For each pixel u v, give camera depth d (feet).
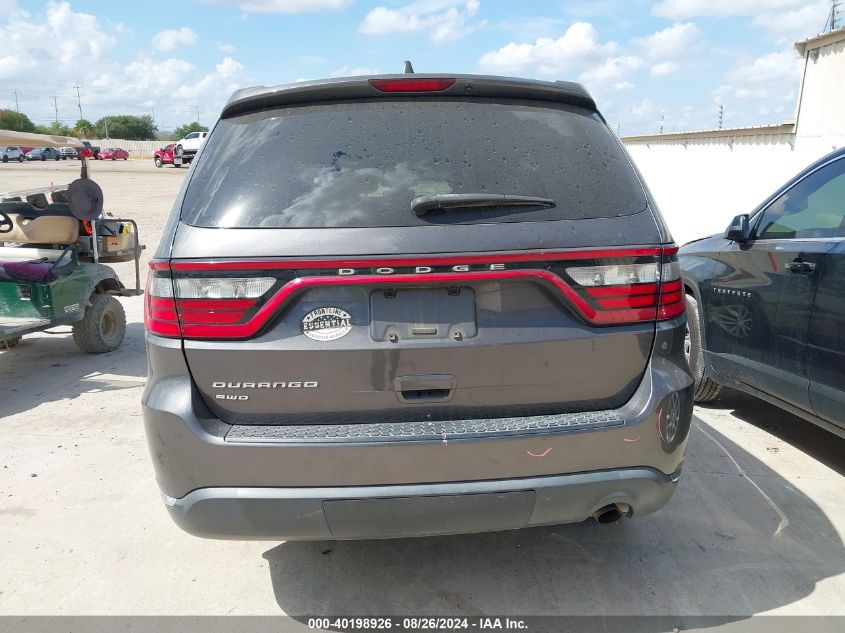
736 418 14.51
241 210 6.98
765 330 12.41
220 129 7.93
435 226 6.82
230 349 6.77
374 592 8.66
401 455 6.69
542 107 8.13
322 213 6.89
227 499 6.80
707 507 10.65
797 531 9.96
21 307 17.93
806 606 8.28
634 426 7.02
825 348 10.94
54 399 16.14
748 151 37.45
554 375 7.06
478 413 7.06
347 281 6.64
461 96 7.98
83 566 9.29
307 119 7.70
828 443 13.14
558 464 6.93
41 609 8.39
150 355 7.13
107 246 21.02
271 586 8.82
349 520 6.82
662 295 7.25
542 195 7.18
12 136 16.55
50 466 12.33
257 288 6.67
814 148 34.86
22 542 9.87
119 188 79.41
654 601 8.40
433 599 8.50
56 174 102.89
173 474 6.93
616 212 7.27
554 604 8.37
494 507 6.89
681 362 7.51
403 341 6.81
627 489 7.17
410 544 9.73
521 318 6.94
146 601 8.54
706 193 41.14
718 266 13.98
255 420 6.96
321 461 6.68
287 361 6.77
